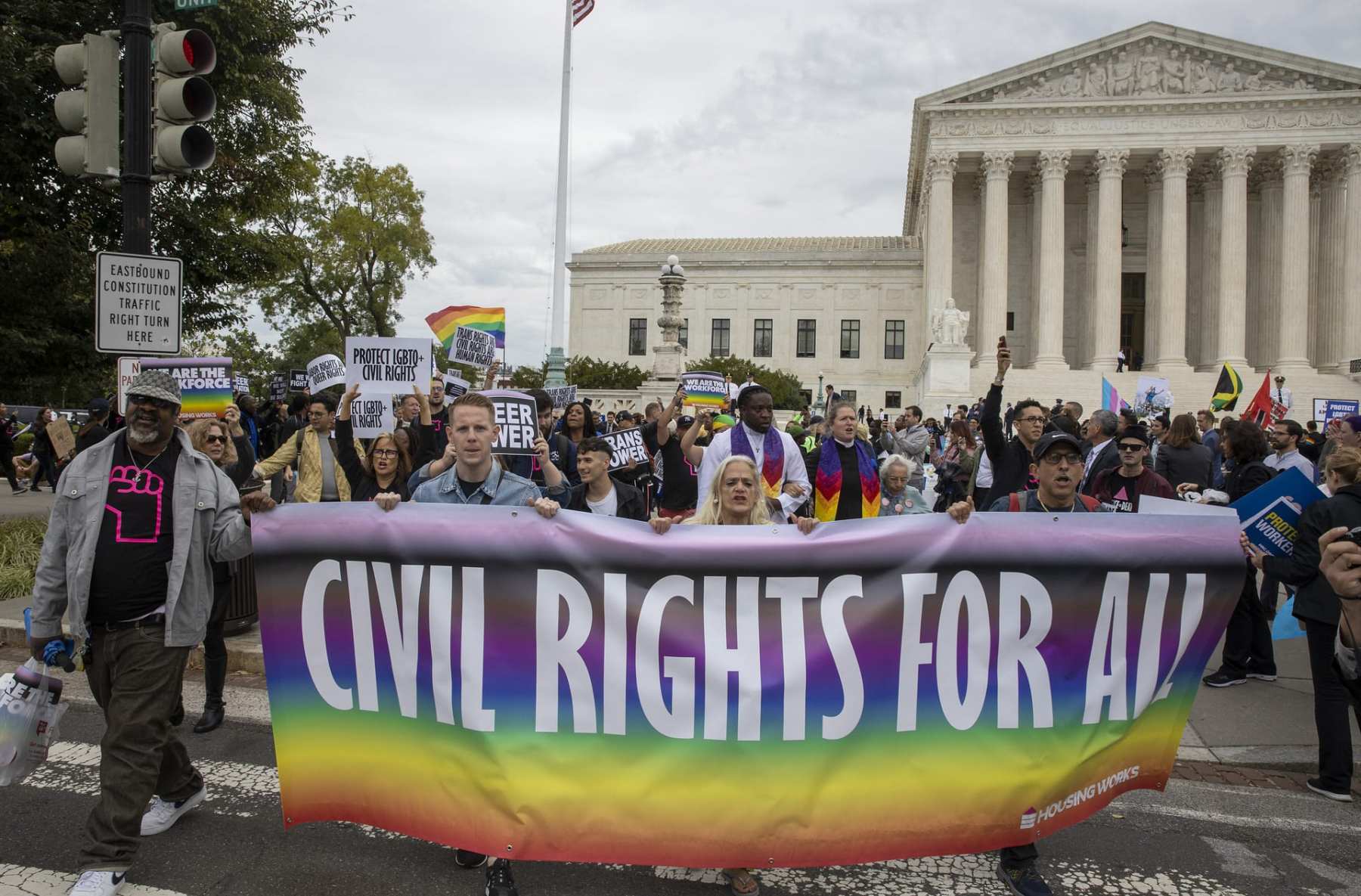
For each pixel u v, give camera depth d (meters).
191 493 3.89
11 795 4.57
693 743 3.75
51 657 3.88
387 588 3.89
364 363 7.27
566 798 3.72
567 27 21.22
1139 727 3.98
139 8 6.78
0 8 11.33
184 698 6.17
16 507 15.77
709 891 3.83
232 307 16.88
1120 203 48.25
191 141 6.78
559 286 20.86
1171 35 47.97
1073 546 3.88
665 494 7.49
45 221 12.71
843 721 3.77
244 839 4.16
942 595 3.82
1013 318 54.56
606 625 3.78
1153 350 50.00
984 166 49.59
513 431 5.77
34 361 13.66
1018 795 3.80
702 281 63.25
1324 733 4.97
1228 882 3.96
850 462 6.80
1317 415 16.59
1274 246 50.00
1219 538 3.96
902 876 4.02
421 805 3.81
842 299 61.50
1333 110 46.34
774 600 3.78
